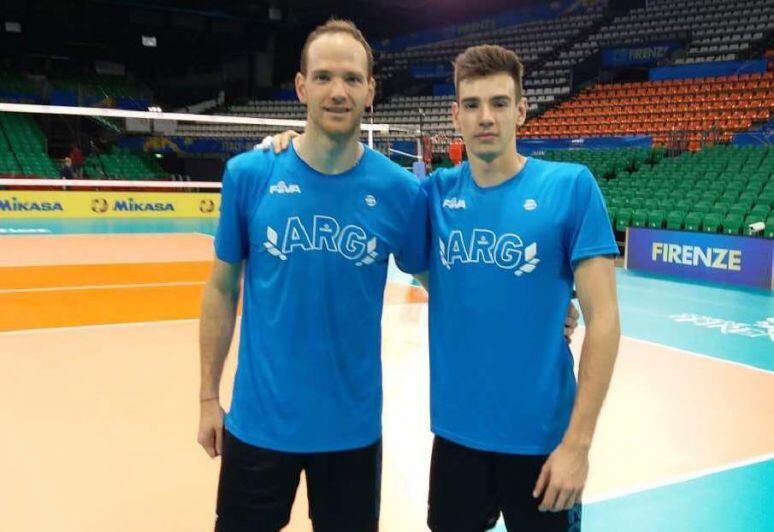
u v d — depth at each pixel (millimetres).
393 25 29125
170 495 3385
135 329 6742
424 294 8844
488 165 2010
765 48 20719
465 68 1976
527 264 1958
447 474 2145
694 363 5957
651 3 25219
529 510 2053
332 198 2014
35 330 6594
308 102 1966
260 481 2061
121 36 25234
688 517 3258
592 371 1864
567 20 26766
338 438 2062
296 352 2029
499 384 2008
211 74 28578
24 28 23875
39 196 18125
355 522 2143
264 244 2023
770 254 9727
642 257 11625
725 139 16688
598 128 20547
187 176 22156
